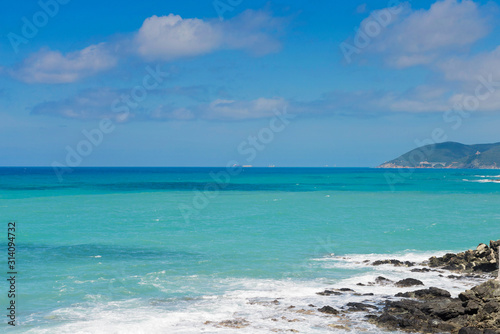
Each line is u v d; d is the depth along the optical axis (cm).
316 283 2192
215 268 2508
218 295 1977
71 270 2438
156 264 2605
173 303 1858
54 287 2092
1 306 1809
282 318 1661
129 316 1689
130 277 2288
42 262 2648
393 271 2447
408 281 2147
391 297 1920
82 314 1712
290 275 2356
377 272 2420
